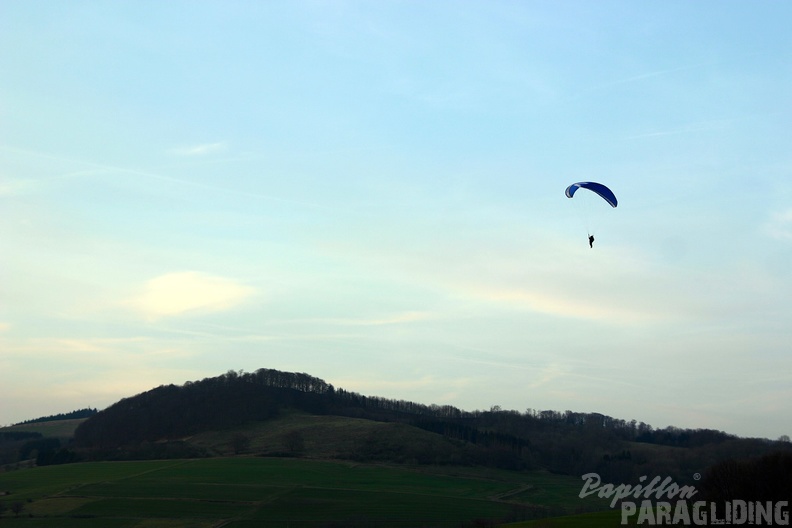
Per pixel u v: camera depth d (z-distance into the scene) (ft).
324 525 262.47
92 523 260.62
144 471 366.43
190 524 260.83
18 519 267.18
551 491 361.51
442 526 262.88
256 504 292.81
